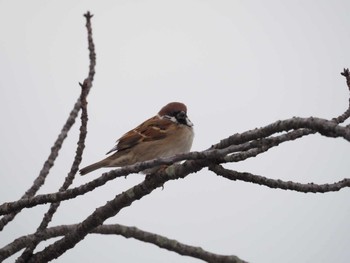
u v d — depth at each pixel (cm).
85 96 824
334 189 735
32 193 859
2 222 816
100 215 806
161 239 931
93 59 902
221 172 743
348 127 598
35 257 835
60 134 902
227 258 921
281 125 635
